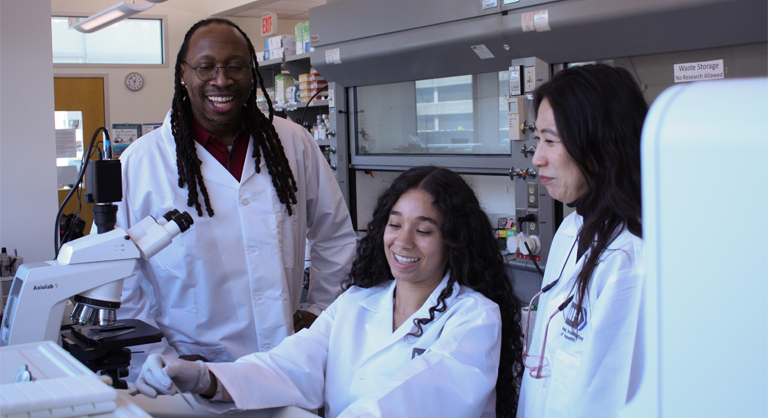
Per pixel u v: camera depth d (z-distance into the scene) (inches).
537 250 109.1
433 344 41.9
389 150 136.6
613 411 33.8
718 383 9.2
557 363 38.1
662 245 9.6
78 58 282.4
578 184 39.0
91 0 277.6
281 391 42.1
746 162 8.4
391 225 46.8
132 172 64.2
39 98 108.8
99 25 157.5
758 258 8.4
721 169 8.7
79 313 45.3
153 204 64.2
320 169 76.8
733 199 8.6
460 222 45.5
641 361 33.4
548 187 40.9
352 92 140.6
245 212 65.0
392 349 45.1
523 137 107.0
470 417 38.5
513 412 48.2
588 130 36.6
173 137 64.2
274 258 65.9
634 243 35.0
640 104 36.8
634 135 36.0
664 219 9.5
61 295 42.2
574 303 37.4
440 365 39.0
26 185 109.0
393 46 117.8
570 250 42.1
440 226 45.3
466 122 121.2
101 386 26.6
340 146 143.3
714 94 9.0
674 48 89.4
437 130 126.6
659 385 10.0
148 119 294.8
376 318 48.4
